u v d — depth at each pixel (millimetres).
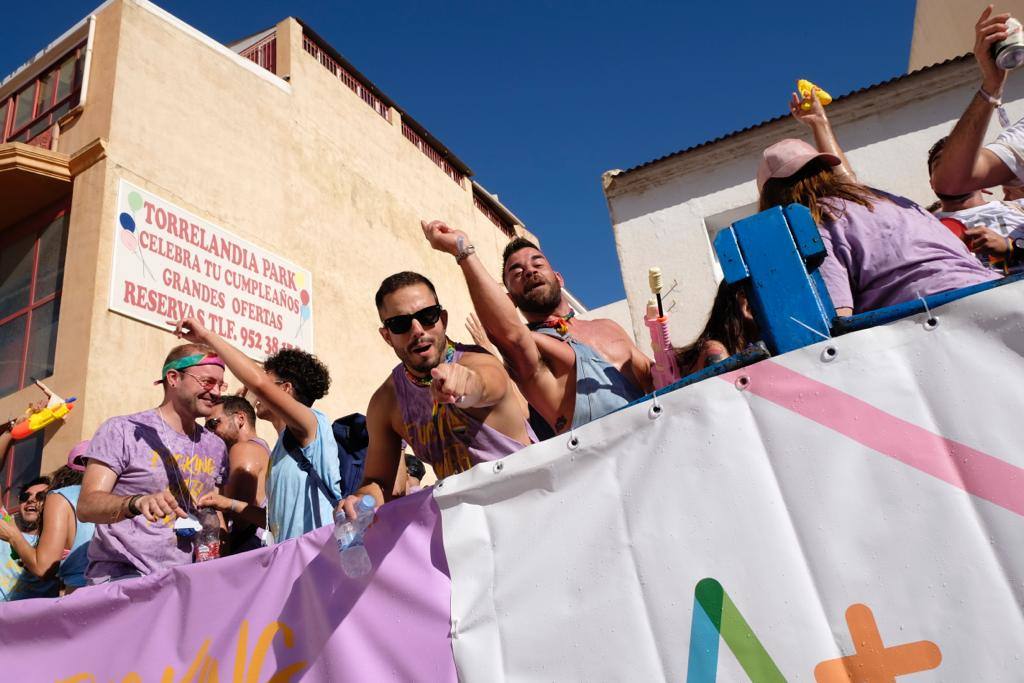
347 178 12555
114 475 3295
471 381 2080
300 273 10477
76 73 9047
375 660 2141
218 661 2426
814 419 1699
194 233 8773
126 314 7523
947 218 2957
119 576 3158
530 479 2049
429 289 2531
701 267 6957
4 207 8320
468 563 2076
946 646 1465
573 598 1879
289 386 3703
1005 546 1465
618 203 7543
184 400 3596
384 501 2602
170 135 9000
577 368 2854
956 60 6758
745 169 7160
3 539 3750
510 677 1898
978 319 1600
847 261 2207
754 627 1637
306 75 12461
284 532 3047
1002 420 1524
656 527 1813
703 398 1845
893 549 1558
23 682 2758
